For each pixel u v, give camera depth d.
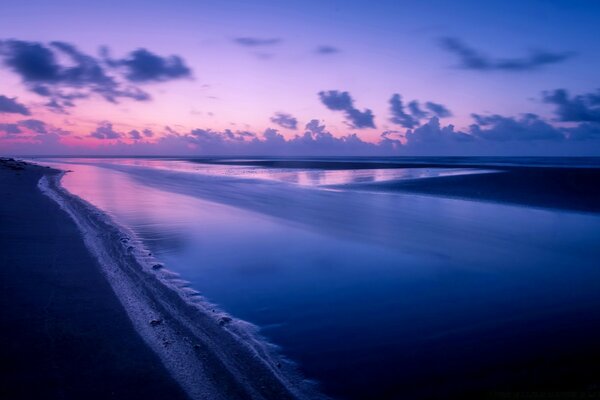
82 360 4.07
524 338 5.03
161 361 4.13
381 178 30.48
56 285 6.16
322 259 8.43
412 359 4.49
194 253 8.66
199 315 5.37
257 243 9.71
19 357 4.07
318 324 5.34
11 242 8.55
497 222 12.84
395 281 7.12
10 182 21.62
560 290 6.79
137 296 5.89
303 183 26.73
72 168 48.28
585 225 12.41
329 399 3.72
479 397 3.79
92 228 10.52
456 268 7.94
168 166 56.06
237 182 27.67
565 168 40.56
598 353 4.64
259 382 3.90
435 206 16.20
